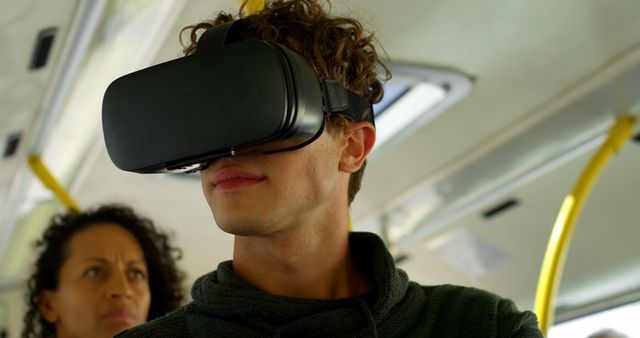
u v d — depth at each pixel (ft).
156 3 10.60
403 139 16.31
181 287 9.18
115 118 3.76
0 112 12.17
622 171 17.40
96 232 8.31
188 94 3.59
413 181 18.44
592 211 18.85
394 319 3.92
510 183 18.43
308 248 3.96
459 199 19.31
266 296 3.77
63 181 17.03
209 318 3.78
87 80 12.36
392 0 11.57
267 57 3.54
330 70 4.39
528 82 14.69
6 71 11.02
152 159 3.68
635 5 12.69
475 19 12.57
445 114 15.49
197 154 3.60
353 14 10.32
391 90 15.17
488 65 13.98
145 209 18.93
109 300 7.89
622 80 14.58
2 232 18.57
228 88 3.53
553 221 19.60
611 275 21.33
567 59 14.11
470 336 3.90
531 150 16.94
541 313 12.34
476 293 4.16
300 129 3.57
